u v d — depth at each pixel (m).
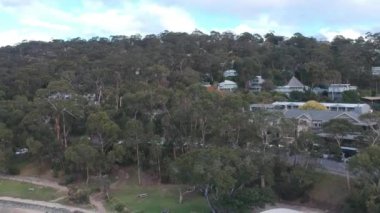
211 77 193.25
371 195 75.06
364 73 181.75
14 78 163.38
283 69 199.12
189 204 91.06
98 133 109.06
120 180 108.69
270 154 91.19
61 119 120.19
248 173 83.12
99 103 141.38
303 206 89.31
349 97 157.62
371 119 98.56
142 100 114.94
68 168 111.25
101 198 99.38
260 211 82.75
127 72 164.38
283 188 91.75
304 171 90.69
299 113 121.31
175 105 110.94
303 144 92.88
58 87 122.50
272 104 141.88
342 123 98.25
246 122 95.62
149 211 88.56
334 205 86.38
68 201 98.44
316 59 195.25
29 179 115.00
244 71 181.88
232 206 80.88
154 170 108.31
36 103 119.25
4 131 115.19
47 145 115.56
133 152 110.19
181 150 108.50
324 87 176.00
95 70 161.75
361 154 78.75
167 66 185.38
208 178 77.69
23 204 99.50
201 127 104.12
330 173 94.06
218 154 80.75
